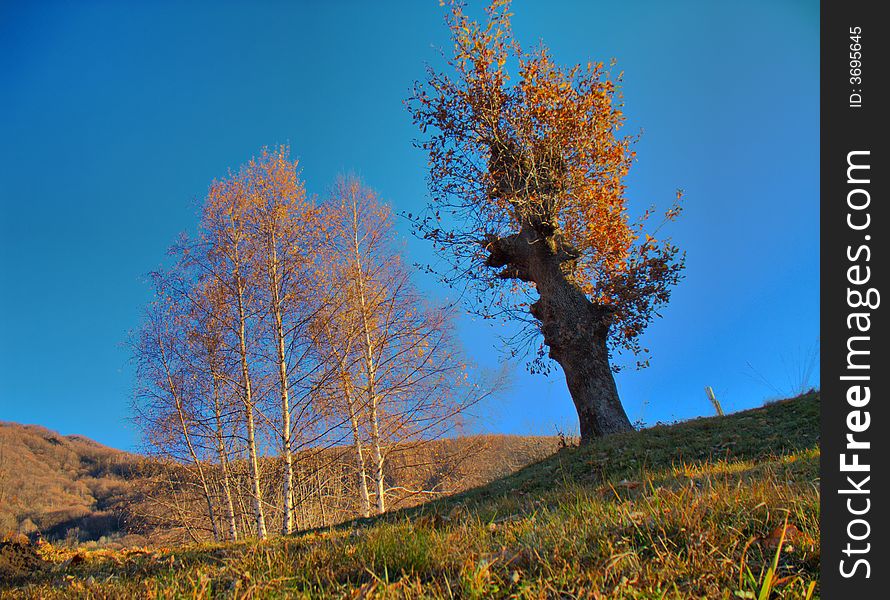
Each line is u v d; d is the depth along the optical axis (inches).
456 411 619.5
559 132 546.0
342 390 596.4
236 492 687.7
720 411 533.6
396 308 636.1
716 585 96.2
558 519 155.9
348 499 720.3
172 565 192.1
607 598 95.1
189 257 603.8
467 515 215.3
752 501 140.7
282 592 125.0
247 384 581.3
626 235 598.2
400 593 111.6
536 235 538.6
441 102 566.3
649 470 326.3
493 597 104.4
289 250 604.4
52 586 176.2
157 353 619.8
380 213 674.8
